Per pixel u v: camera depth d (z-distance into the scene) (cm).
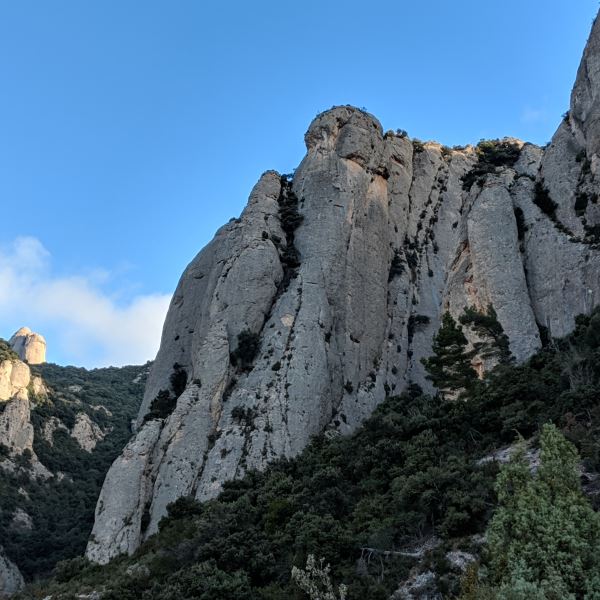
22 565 6450
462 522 2767
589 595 1706
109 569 4406
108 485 5188
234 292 6200
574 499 1889
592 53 5569
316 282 6294
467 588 1955
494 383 4094
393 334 6700
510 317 4828
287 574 3114
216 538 3503
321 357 5809
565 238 5022
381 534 2970
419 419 4059
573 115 5650
